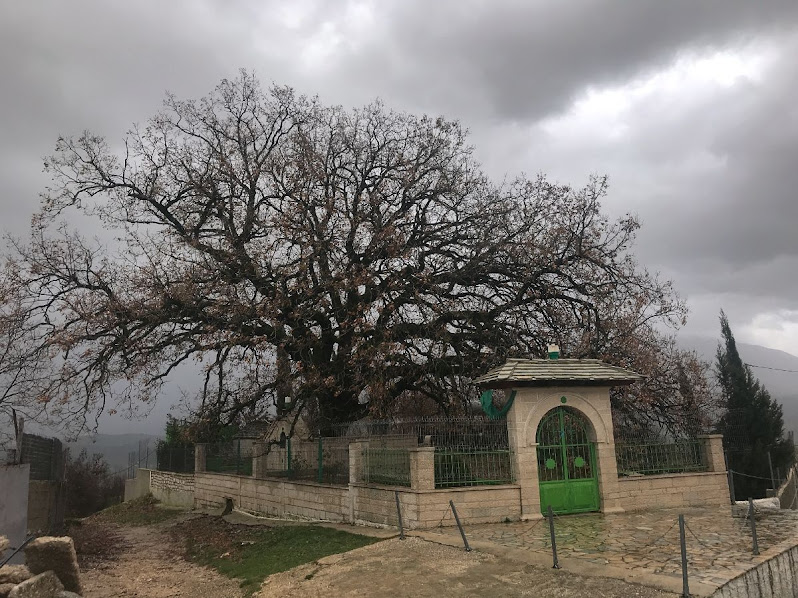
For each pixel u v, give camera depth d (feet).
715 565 32.65
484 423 51.26
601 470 52.19
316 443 63.93
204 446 91.66
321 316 70.23
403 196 75.46
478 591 31.22
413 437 50.37
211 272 66.64
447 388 73.31
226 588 40.45
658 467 56.85
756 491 110.52
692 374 81.82
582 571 32.68
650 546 38.04
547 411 51.39
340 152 77.15
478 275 75.87
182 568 50.47
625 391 67.41
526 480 49.57
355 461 55.36
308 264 67.15
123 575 47.75
